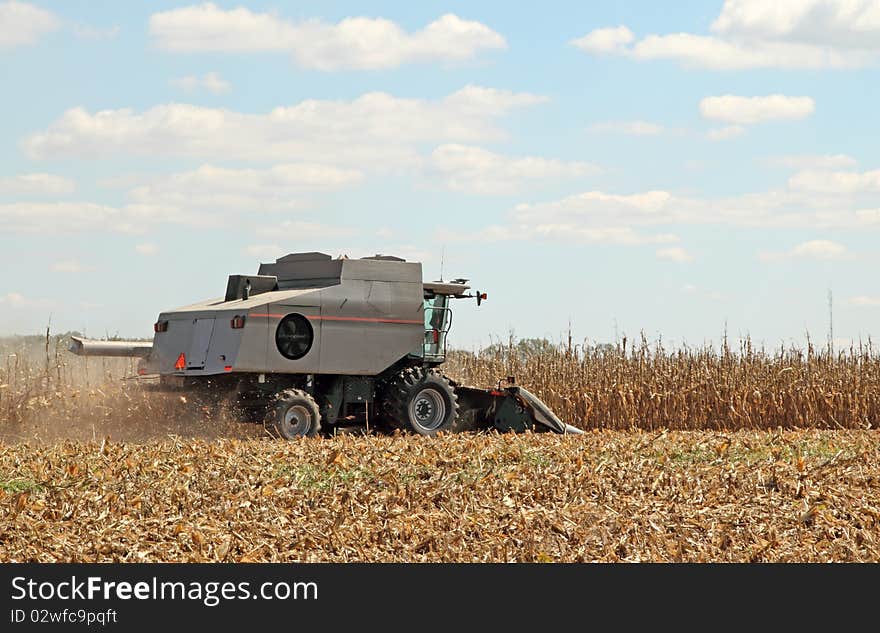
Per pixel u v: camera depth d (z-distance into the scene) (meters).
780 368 62.09
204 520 25.39
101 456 33.94
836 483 31.44
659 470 32.91
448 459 34.28
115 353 47.38
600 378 61.41
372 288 47.28
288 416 44.59
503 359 64.94
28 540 23.53
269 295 46.34
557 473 31.98
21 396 46.81
